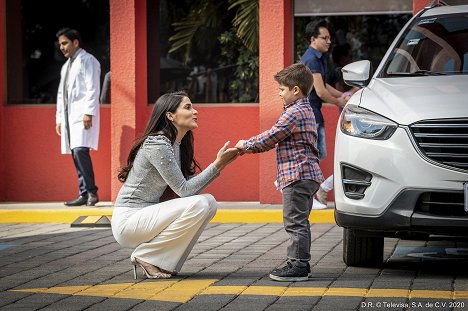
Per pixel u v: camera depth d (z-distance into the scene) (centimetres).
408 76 812
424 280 725
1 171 1356
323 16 1288
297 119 714
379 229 722
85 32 1351
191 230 736
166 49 1332
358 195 732
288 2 1278
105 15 1347
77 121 1256
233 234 1034
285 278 724
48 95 1364
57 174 1351
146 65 1320
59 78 1363
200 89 1330
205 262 833
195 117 740
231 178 1313
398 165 713
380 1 1275
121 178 762
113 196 1288
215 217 1155
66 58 1359
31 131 1356
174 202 735
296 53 1294
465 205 696
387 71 829
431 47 841
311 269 787
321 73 1160
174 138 740
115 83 1284
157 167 728
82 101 1257
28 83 1367
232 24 1322
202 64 1329
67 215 1195
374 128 730
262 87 1250
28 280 747
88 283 727
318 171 726
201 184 731
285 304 632
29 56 1366
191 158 761
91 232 1073
